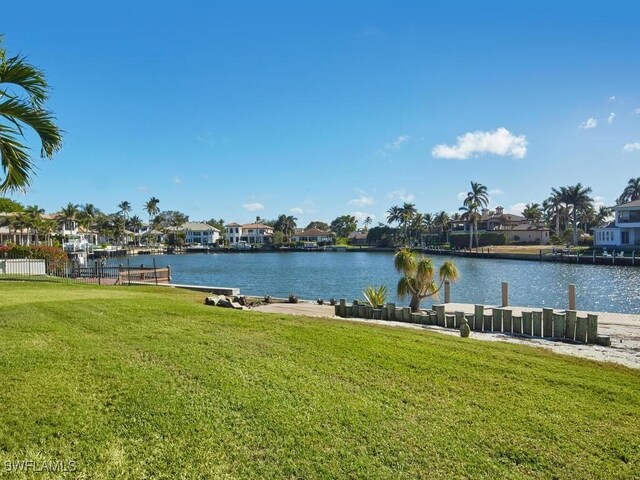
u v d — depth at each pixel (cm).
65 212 10081
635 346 1267
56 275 2888
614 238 7412
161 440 491
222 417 547
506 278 4491
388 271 6012
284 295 3409
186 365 717
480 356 880
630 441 551
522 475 472
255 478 438
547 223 12131
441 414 596
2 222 7650
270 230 16125
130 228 14925
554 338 1362
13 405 540
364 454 489
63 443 473
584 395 695
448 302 2236
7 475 417
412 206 13212
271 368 730
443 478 459
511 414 607
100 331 926
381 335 1034
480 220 10688
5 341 809
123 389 606
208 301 1658
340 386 671
